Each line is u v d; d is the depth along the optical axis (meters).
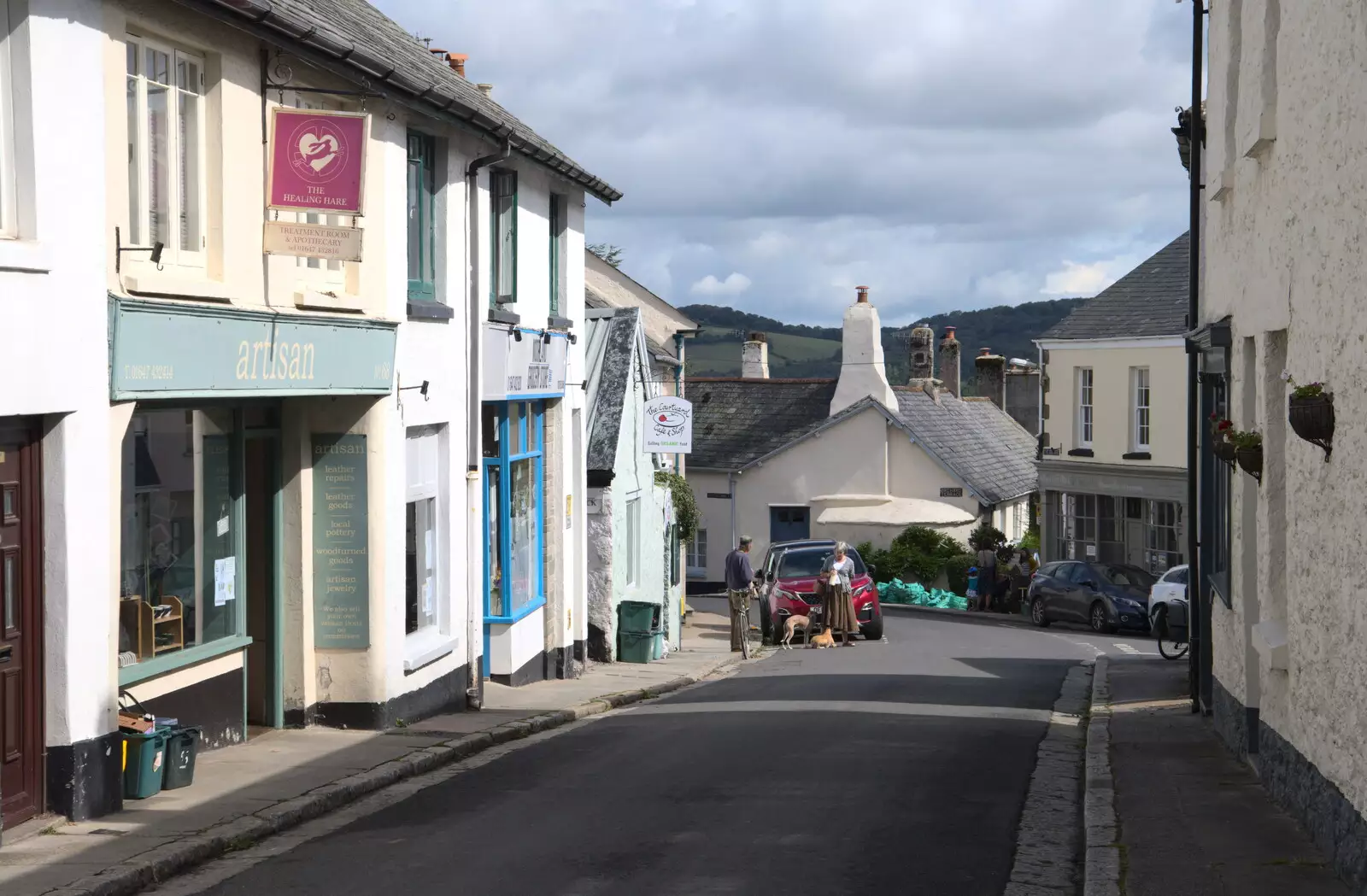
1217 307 13.64
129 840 8.88
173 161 10.73
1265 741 10.34
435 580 15.66
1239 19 12.85
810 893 7.86
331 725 13.68
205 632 12.10
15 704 8.96
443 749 12.64
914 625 34.81
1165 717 14.70
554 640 20.75
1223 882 7.73
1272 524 10.54
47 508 9.19
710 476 50.53
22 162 8.85
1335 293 8.06
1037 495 52.38
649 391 27.25
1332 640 8.15
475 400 16.30
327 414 13.53
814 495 48.66
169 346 10.14
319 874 8.41
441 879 8.24
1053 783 11.23
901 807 10.22
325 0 14.88
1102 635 31.75
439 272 15.49
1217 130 13.54
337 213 11.54
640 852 8.84
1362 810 7.43
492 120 15.45
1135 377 38.12
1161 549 37.69
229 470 12.52
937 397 53.38
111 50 9.65
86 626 9.41
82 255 9.25
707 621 37.19
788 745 13.21
